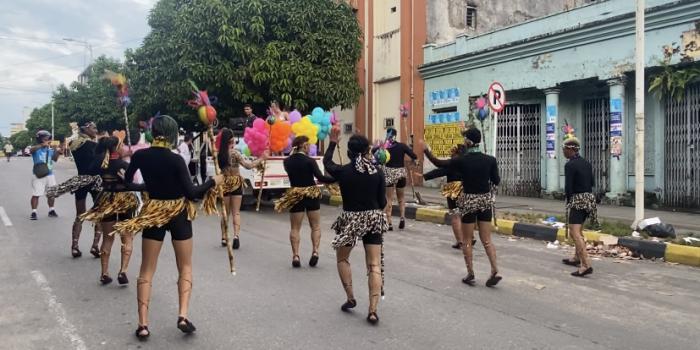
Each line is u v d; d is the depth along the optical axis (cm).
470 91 1694
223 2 1512
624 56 1268
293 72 1532
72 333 487
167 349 451
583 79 1364
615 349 458
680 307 577
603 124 1432
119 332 490
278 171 1334
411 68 1916
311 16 1598
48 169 1200
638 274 725
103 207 639
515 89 1548
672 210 1222
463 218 658
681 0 1133
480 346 462
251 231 1055
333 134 558
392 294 619
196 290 624
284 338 477
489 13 2061
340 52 1639
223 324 512
